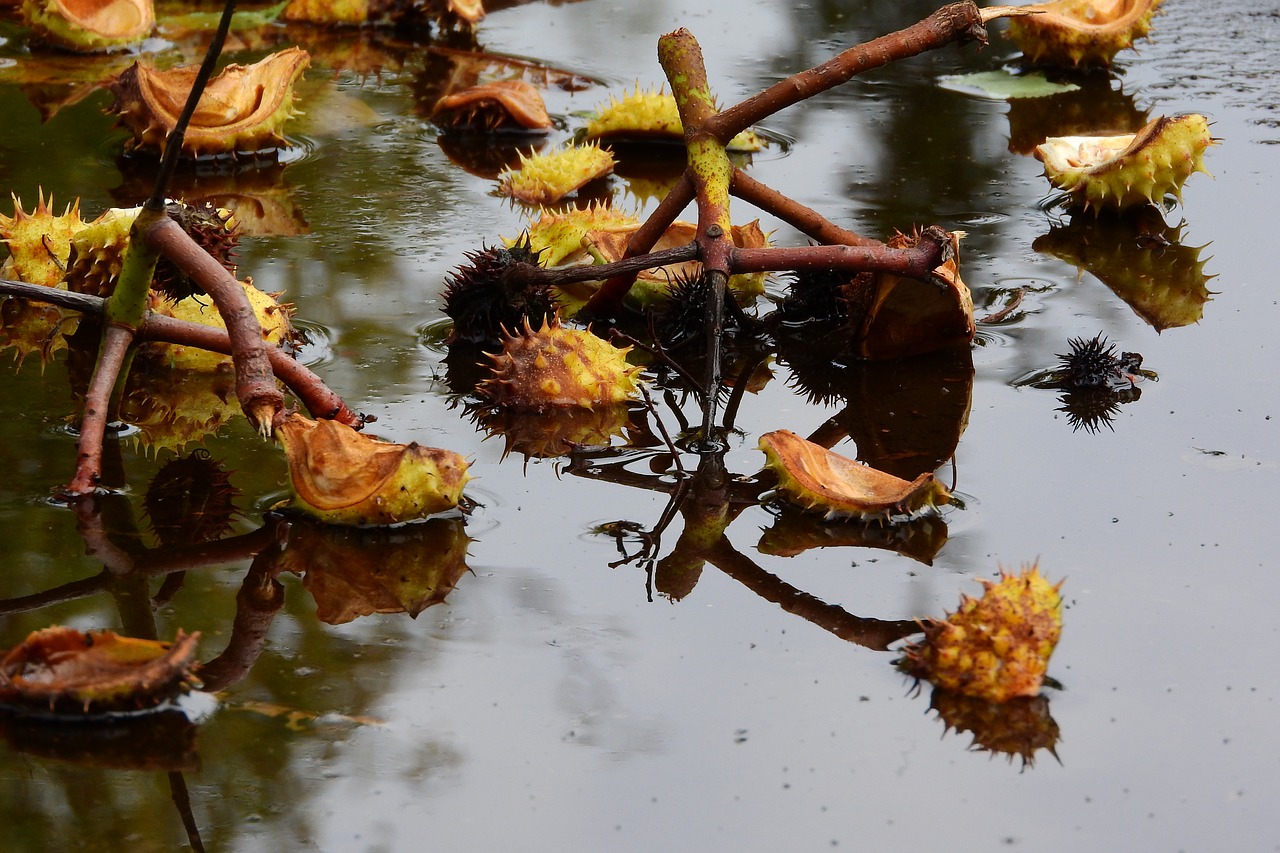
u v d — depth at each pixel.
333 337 5.50
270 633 3.59
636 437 4.78
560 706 3.30
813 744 3.15
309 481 4.12
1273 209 7.03
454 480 4.15
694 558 3.98
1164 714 3.25
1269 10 10.77
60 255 5.79
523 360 4.97
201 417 4.87
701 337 5.52
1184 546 3.99
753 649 3.53
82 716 3.23
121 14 9.67
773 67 9.35
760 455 4.64
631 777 3.04
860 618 3.67
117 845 2.82
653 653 3.52
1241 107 8.58
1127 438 4.70
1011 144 8.03
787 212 5.52
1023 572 3.50
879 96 8.99
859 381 5.22
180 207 4.95
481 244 6.55
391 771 3.06
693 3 11.27
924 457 4.59
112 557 3.94
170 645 3.29
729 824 2.89
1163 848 2.82
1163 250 6.53
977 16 5.20
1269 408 4.91
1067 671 3.41
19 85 8.83
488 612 3.70
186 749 3.13
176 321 4.60
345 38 10.24
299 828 2.88
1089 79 9.23
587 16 10.92
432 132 8.36
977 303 5.93
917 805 2.95
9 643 3.49
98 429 4.34
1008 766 3.07
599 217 6.18
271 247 6.43
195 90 4.12
